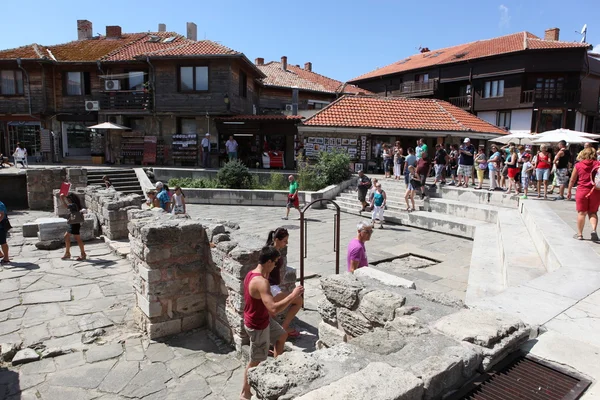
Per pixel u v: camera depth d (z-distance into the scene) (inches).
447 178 794.8
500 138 708.7
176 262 240.2
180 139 993.5
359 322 160.2
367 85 1760.6
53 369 204.5
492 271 312.3
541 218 366.9
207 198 770.8
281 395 97.8
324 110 931.3
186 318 247.3
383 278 180.2
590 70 1245.1
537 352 136.3
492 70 1262.3
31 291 311.6
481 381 118.7
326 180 796.0
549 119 1215.6
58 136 1065.5
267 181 849.5
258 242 233.1
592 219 285.4
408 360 112.5
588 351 137.7
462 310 147.9
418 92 1478.8
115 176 821.9
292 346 218.8
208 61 954.1
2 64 1022.4
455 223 528.7
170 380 196.7
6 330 246.2
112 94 1000.2
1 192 752.3
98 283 331.9
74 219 391.5
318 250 443.2
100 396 183.6
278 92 1306.6
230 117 974.4
